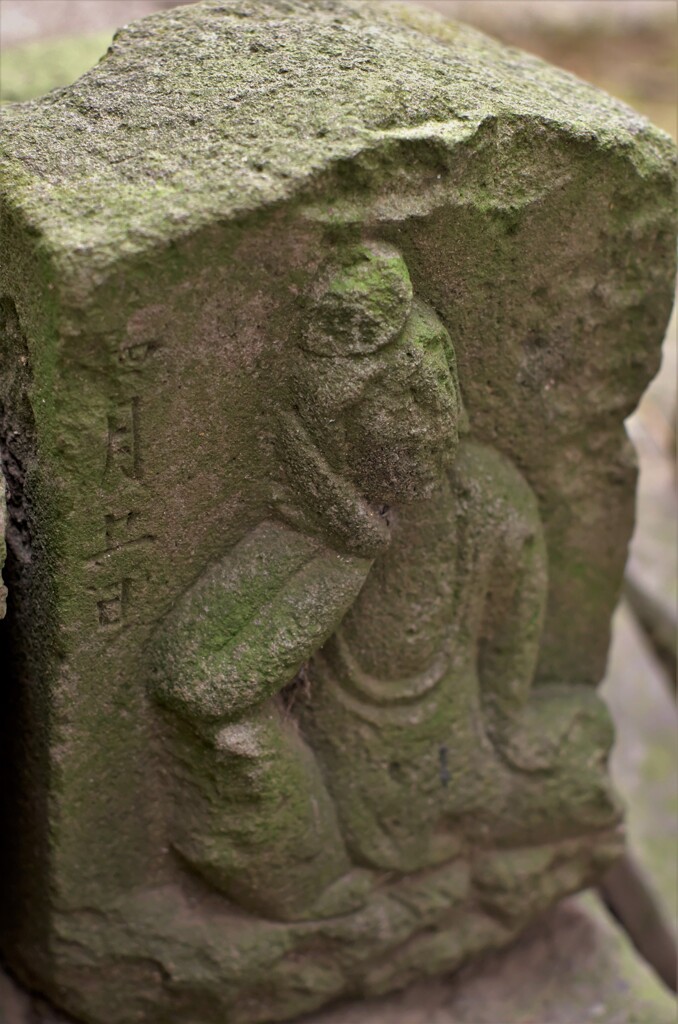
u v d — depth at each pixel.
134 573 1.37
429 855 1.67
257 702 1.42
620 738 2.26
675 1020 1.79
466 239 1.36
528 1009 1.79
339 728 1.55
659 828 2.10
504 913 1.75
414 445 1.35
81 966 1.58
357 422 1.32
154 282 1.21
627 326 1.55
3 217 1.25
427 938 1.73
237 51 1.40
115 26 3.27
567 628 1.78
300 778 1.52
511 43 4.20
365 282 1.28
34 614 1.39
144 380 1.26
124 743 1.46
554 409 1.57
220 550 1.42
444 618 1.55
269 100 1.32
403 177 1.30
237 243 1.23
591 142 1.39
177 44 1.42
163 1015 1.63
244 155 1.26
